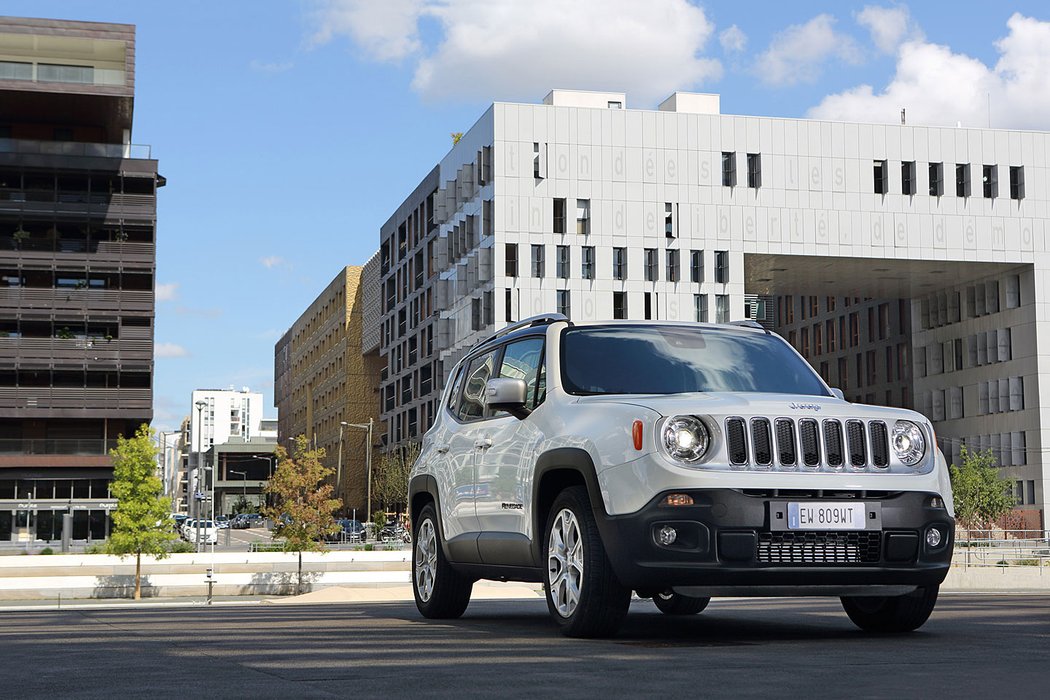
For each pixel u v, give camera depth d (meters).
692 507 6.30
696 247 68.38
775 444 6.48
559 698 4.11
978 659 5.37
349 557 52.19
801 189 69.75
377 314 102.25
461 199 73.62
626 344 7.67
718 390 7.41
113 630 7.38
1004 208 72.44
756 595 6.40
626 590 6.61
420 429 85.31
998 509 67.88
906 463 6.72
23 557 48.88
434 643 6.29
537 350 7.84
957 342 80.06
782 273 75.00
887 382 87.94
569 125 67.62
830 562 6.47
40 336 63.38
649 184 68.12
